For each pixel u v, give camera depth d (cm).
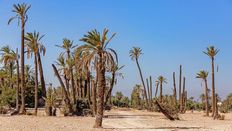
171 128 4156
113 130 3753
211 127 4444
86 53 4088
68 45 7025
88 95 6631
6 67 8888
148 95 10344
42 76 7650
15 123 4281
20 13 5731
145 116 6812
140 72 10444
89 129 3781
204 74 8238
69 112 6147
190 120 6056
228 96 14250
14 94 7494
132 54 10438
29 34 6106
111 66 4088
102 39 4059
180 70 9331
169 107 6019
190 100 13838
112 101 13450
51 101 6081
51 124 4266
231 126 4628
